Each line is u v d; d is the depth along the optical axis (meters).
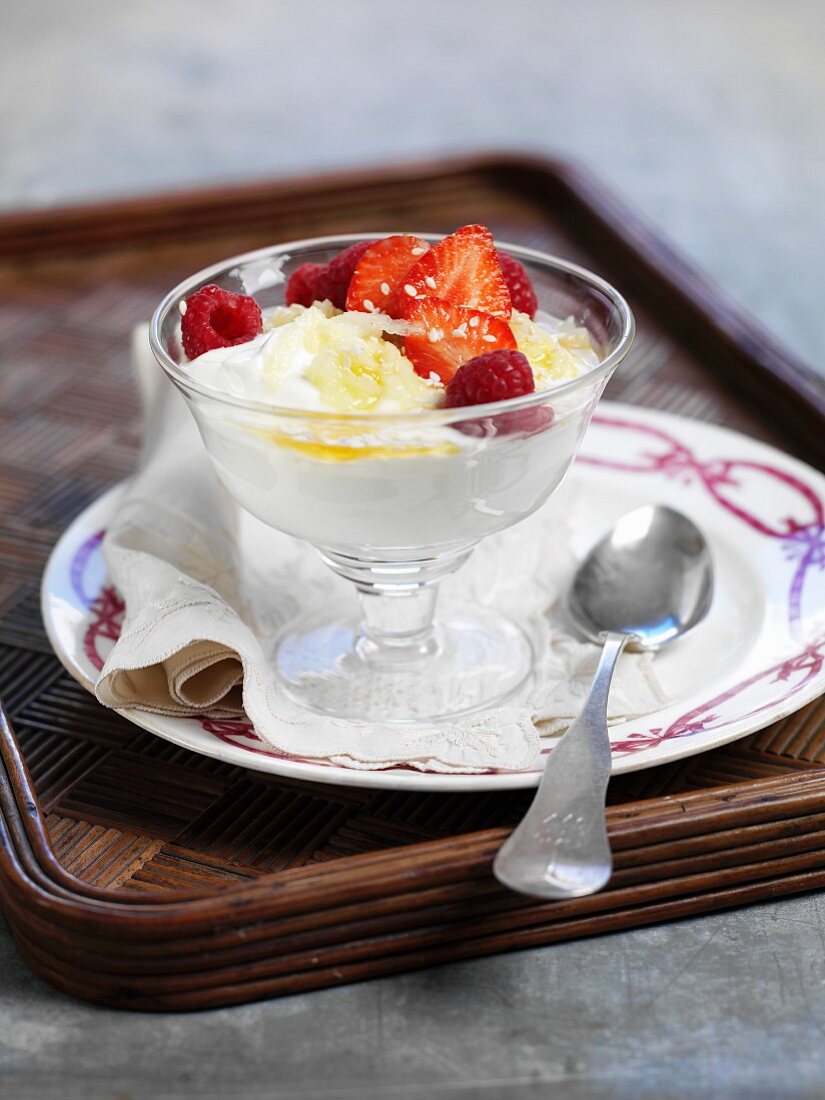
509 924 0.36
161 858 0.39
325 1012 0.36
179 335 0.43
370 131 1.21
